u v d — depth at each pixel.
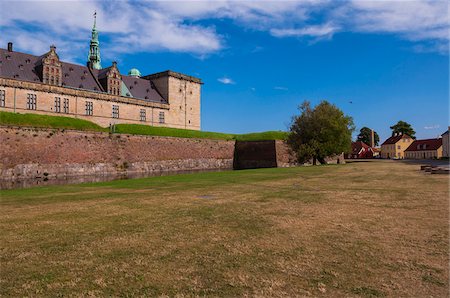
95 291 4.96
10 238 7.88
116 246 7.14
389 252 6.50
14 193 18.80
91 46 88.38
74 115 53.88
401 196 13.75
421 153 105.06
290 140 55.94
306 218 9.65
